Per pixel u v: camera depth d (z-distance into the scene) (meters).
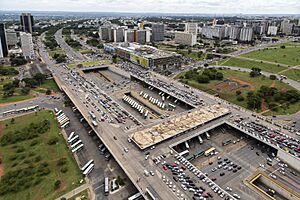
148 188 151.88
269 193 165.62
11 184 165.38
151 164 174.00
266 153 198.88
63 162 186.00
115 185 165.38
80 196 156.25
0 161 188.38
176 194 147.50
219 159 192.88
